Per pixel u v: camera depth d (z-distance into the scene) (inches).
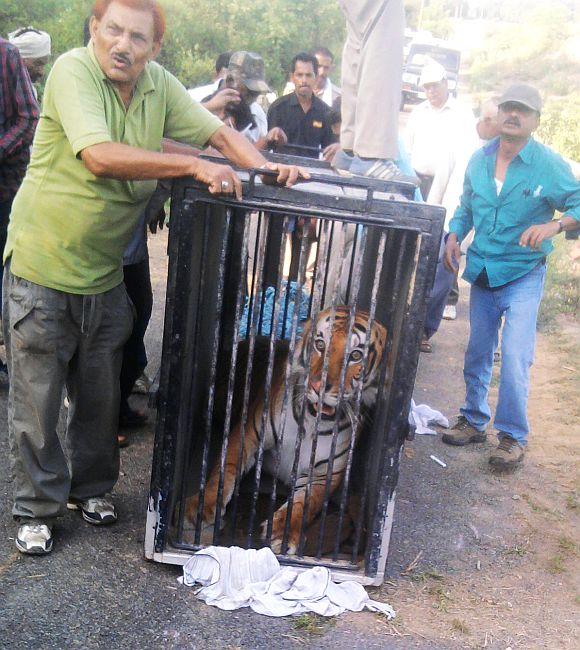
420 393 242.7
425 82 290.4
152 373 221.3
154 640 123.0
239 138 139.6
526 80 1717.5
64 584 133.6
